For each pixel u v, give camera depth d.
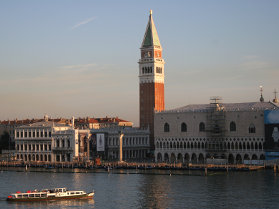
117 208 145.88
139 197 160.38
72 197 159.75
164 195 162.50
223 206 144.62
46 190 163.25
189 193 164.75
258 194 160.12
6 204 152.75
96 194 167.38
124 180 199.12
